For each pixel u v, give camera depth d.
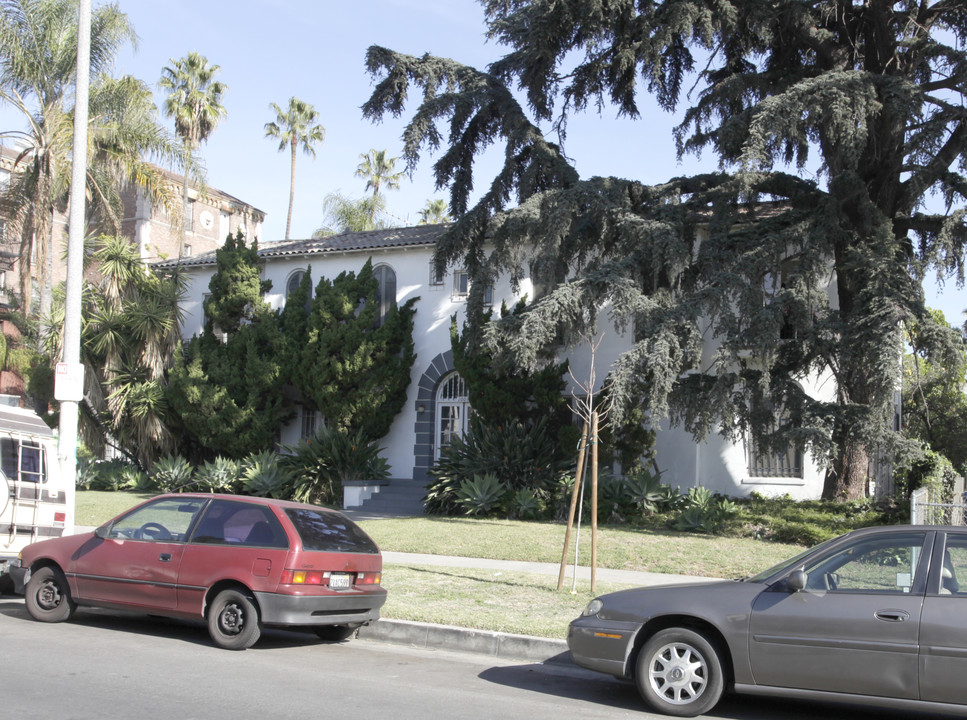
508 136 18.91
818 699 6.53
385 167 53.50
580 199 17.33
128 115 26.58
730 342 15.84
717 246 17.41
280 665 8.15
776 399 16.59
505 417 21.62
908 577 6.54
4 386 31.16
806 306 16.39
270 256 27.09
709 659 6.81
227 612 8.84
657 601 7.11
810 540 15.78
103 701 6.50
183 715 6.20
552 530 17.36
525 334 16.05
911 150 16.27
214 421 25.08
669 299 17.69
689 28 16.67
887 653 6.29
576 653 7.33
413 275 25.34
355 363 24.05
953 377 19.94
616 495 19.16
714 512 17.53
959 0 18.17
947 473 17.27
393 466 24.92
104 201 27.00
